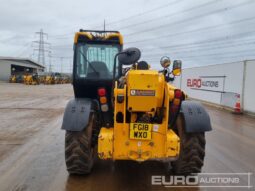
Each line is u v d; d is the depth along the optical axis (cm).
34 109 1377
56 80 5716
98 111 493
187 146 462
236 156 607
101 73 544
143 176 479
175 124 477
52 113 1238
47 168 510
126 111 430
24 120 1038
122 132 423
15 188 422
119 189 426
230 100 1514
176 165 477
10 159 560
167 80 450
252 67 1342
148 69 468
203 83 1998
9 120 1034
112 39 543
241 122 1087
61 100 1908
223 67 1655
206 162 561
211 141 747
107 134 427
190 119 453
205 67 1962
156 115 437
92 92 557
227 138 786
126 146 423
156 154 424
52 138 747
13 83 4997
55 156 583
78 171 466
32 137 757
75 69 543
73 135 456
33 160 555
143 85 412
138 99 414
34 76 4659
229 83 1567
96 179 462
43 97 2152
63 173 486
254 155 617
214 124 1026
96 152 571
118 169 508
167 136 421
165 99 422
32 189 419
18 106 1500
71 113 452
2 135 777
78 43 543
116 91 423
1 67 5691
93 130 496
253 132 880
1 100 1844
